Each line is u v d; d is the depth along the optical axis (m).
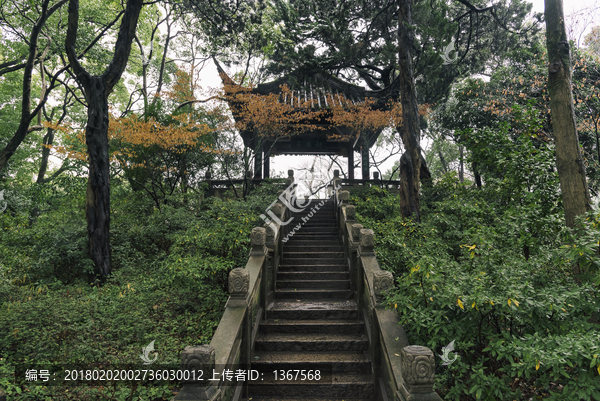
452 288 3.40
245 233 6.54
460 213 6.96
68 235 7.32
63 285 6.57
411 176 8.07
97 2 14.36
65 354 4.14
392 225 7.21
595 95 8.24
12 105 15.75
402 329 3.80
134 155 10.16
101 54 13.69
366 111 12.45
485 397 2.97
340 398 4.11
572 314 3.12
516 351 2.78
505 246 4.38
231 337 3.63
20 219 9.21
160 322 5.15
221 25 11.66
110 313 5.11
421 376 2.69
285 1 11.92
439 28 10.34
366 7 11.79
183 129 10.12
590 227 3.46
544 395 3.27
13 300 5.32
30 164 16.91
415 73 10.50
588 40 9.55
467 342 3.35
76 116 17.41
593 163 8.33
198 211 9.91
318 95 13.81
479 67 14.13
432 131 14.91
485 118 10.59
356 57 11.45
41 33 12.51
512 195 5.52
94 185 7.23
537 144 8.63
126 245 8.04
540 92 9.54
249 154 12.46
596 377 2.48
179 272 5.71
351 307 5.68
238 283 4.22
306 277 6.82
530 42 13.23
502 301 3.02
